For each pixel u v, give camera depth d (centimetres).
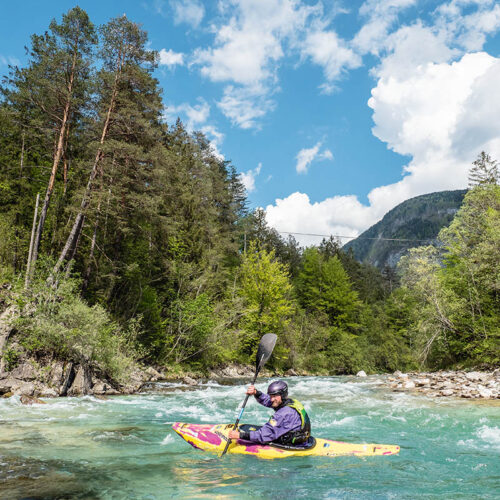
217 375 2453
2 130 2330
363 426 754
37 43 2038
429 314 2394
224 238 3453
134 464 460
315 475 423
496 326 2122
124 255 2259
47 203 1741
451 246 2675
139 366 1848
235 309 2748
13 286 1344
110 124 1941
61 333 1152
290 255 5722
